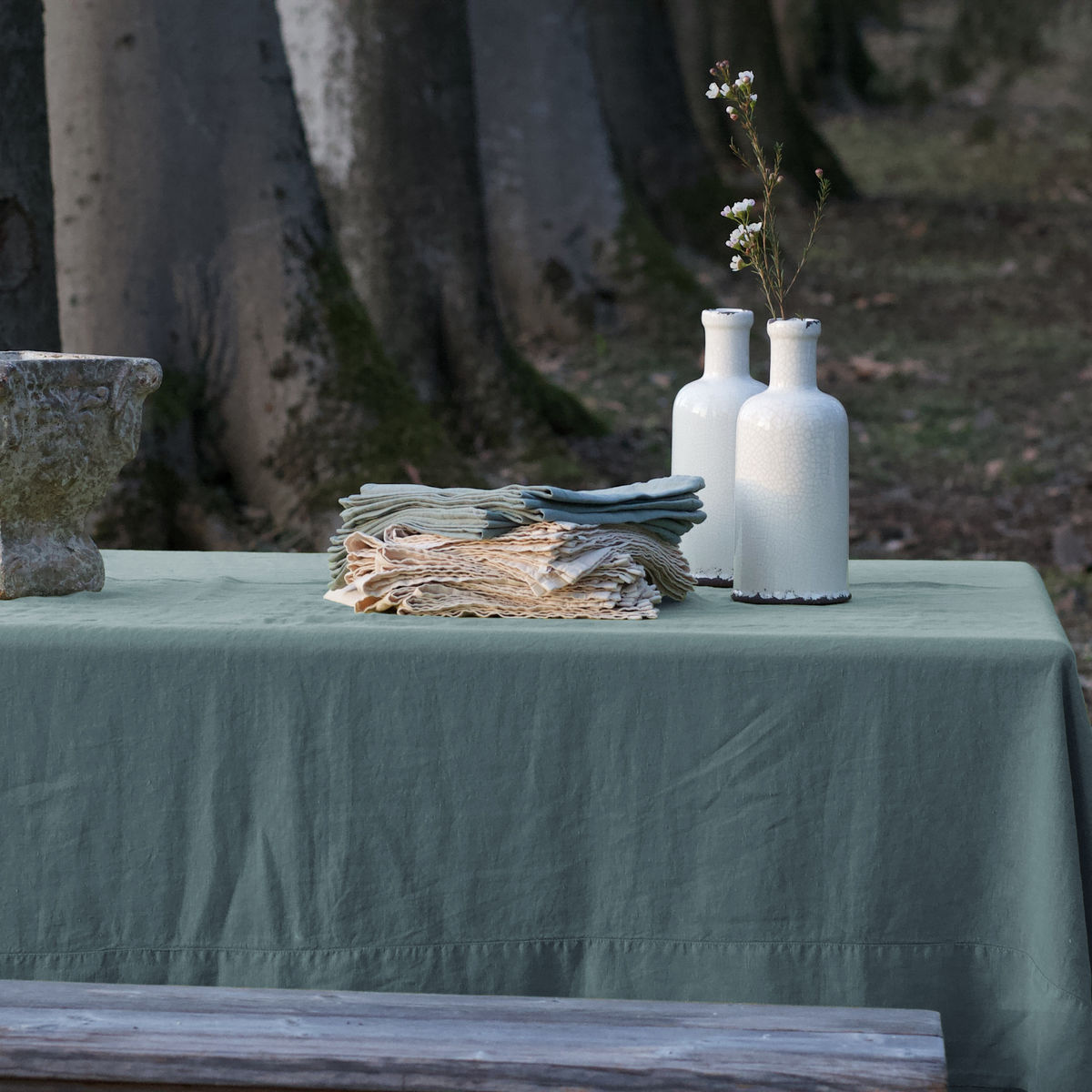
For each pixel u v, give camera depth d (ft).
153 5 20.93
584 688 8.07
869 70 95.55
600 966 8.21
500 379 28.14
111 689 8.27
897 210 60.13
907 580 10.45
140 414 9.91
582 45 39.65
